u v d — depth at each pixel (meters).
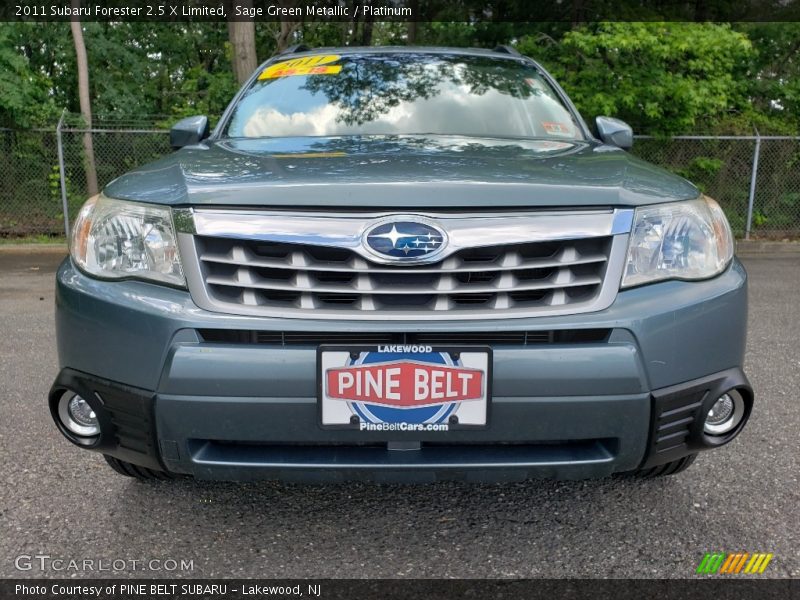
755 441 3.04
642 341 1.88
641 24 10.24
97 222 2.06
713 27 10.55
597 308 1.88
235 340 1.87
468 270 1.85
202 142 2.89
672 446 1.99
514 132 2.97
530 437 1.88
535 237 1.87
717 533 2.27
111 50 16.31
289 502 2.50
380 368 1.83
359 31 17.34
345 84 3.26
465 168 2.08
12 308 5.97
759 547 2.19
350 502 2.51
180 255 1.91
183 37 18.70
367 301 1.85
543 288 1.88
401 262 1.83
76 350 2.01
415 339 1.85
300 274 1.86
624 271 1.92
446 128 2.96
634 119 11.02
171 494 2.55
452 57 3.56
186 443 1.89
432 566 2.09
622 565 2.09
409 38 15.88
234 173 2.08
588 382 1.85
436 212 1.87
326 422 1.85
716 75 10.73
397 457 1.90
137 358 1.90
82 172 10.81
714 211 2.17
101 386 1.96
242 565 2.09
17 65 10.63
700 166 10.82
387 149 2.42
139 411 1.91
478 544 2.22
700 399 1.99
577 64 10.98
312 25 17.38
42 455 2.87
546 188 1.92
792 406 3.48
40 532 2.27
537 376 1.84
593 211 1.93
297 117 3.06
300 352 1.83
